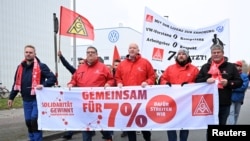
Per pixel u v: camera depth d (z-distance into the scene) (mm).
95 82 6668
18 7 25203
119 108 6484
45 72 6973
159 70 9617
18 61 25094
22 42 25578
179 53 6484
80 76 6785
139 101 6391
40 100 6793
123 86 6512
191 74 6457
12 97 7102
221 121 6109
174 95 6234
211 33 9828
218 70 5941
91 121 6621
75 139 9383
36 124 6801
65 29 8867
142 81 6660
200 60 9820
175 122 6246
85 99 6625
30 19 26562
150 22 9594
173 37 9742
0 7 23484
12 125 10938
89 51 6648
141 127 6410
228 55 9758
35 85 6852
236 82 5816
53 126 6758
